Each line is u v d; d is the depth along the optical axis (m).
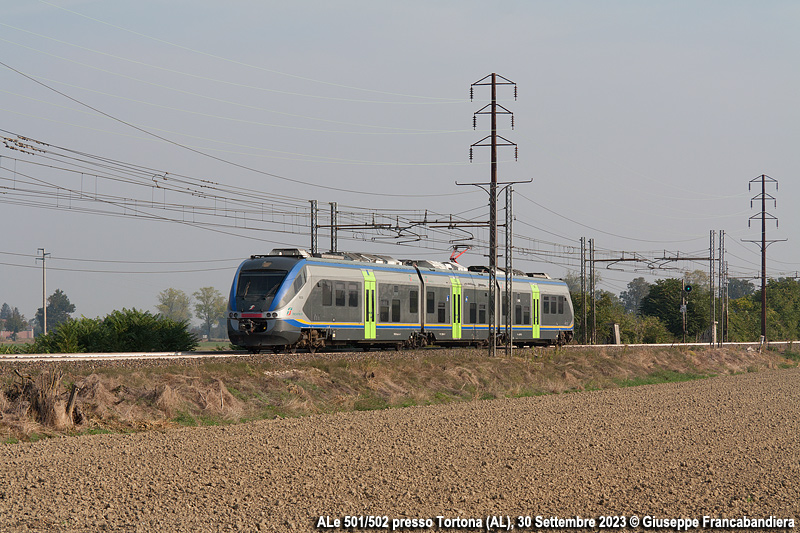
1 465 23.94
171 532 18.23
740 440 33.66
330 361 45.25
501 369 54.81
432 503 21.45
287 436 30.97
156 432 30.83
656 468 27.00
